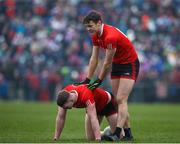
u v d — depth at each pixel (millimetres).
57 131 27000
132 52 27812
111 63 27125
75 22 87688
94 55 28109
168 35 88625
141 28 88312
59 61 79875
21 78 76688
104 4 91750
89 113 26391
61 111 26750
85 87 26625
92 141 26078
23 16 89062
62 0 91500
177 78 76750
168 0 95125
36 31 85875
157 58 83562
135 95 74875
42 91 75625
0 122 40750
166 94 75750
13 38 84625
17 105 65938
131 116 49438
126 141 26547
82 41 83312
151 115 50938
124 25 88000
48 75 75750
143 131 34406
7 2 90562
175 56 84312
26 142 25578
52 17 88250
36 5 90625
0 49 83188
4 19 88000
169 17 91750
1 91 76812
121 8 91688
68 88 26578
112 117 28109
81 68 78125
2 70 77625
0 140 26781
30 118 45750
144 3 93500
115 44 27000
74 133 33625
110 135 27219
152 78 76250
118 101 27531
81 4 91250
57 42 83250
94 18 26844
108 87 70062
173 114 52438
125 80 27578
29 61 79750
